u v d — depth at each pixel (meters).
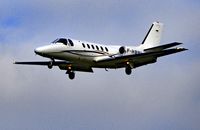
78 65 165.00
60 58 158.62
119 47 174.00
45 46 156.38
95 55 164.38
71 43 159.38
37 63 165.38
